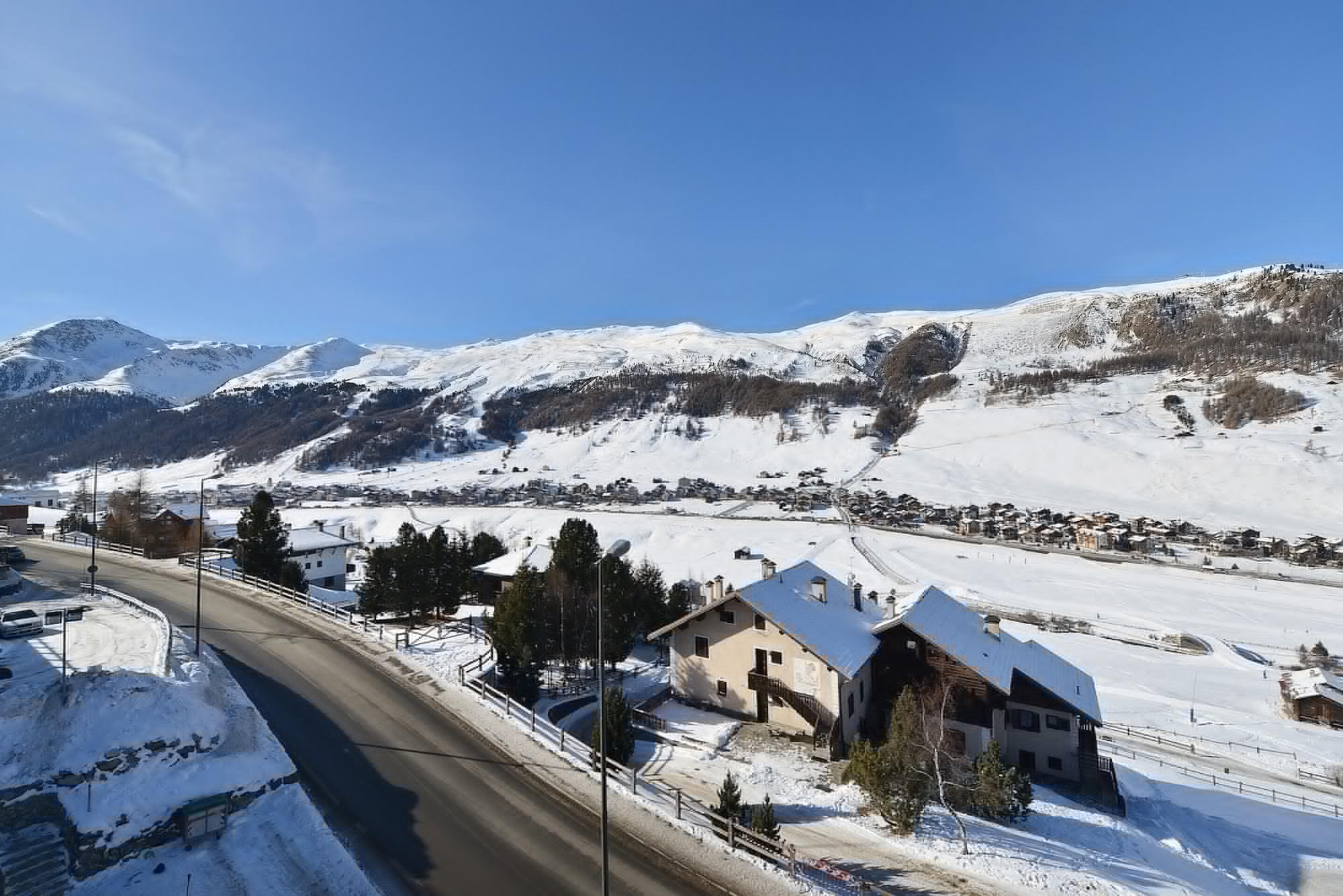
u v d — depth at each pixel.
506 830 24.94
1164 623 88.00
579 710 42.38
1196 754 52.31
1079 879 24.47
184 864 22.22
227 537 87.50
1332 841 38.59
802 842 26.48
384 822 25.19
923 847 26.16
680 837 24.84
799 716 39.06
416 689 38.09
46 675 31.52
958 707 38.94
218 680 35.22
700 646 42.84
